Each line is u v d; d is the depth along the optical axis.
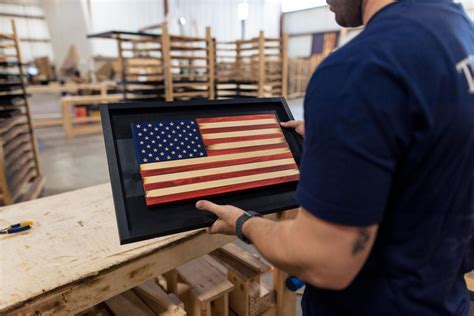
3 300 0.72
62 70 7.82
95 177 3.80
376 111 0.45
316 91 0.50
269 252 0.56
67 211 1.15
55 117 6.05
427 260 0.58
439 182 0.52
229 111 1.03
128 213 0.80
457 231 0.60
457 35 0.51
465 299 0.69
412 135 0.48
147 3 8.43
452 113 0.48
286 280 1.44
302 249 0.50
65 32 7.89
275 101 1.11
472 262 0.69
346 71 0.47
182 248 0.99
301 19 8.71
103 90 5.95
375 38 0.49
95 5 8.05
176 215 0.82
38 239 0.97
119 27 8.40
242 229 0.66
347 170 0.45
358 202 0.45
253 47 4.28
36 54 7.83
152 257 0.93
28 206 1.18
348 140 0.45
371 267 0.59
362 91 0.45
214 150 0.94
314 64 8.35
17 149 2.95
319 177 0.47
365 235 0.47
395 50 0.46
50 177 3.79
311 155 0.49
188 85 3.92
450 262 0.61
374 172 0.45
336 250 0.47
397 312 0.59
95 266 0.84
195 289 1.22
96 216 1.11
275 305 1.48
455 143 0.50
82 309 0.83
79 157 4.55
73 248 0.92
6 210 1.15
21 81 2.97
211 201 0.87
